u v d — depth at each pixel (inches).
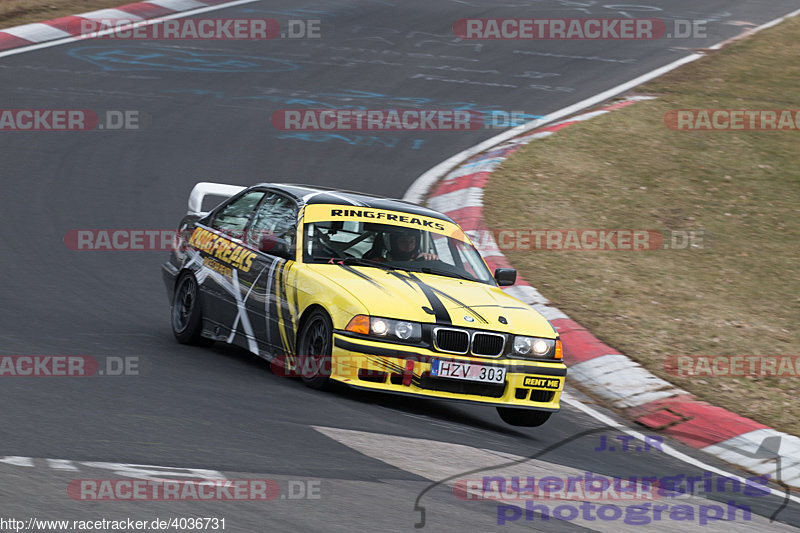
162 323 1370.6
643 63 3415.4
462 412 1146.0
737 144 2677.2
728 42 3727.9
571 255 1899.6
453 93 2977.4
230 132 2463.1
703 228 2155.5
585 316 1585.9
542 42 3597.4
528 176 2317.9
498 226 1998.0
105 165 2148.1
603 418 1242.0
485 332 1059.9
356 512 690.2
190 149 2314.2
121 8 3489.2
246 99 2738.7
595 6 4151.1
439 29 3666.3
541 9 4047.7
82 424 831.7
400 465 838.5
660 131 2728.8
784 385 1384.1
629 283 1787.6
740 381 1381.6
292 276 1122.0
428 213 1259.2
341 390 1091.3
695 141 2674.7
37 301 1382.9
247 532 620.4
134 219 1870.1
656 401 1293.1
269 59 3132.4
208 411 927.7
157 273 1625.2
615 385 1344.7
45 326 1246.9
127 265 1640.0
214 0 3764.8
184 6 3631.9
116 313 1384.1
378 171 2306.8
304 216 1182.9
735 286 1857.8
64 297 1425.9
